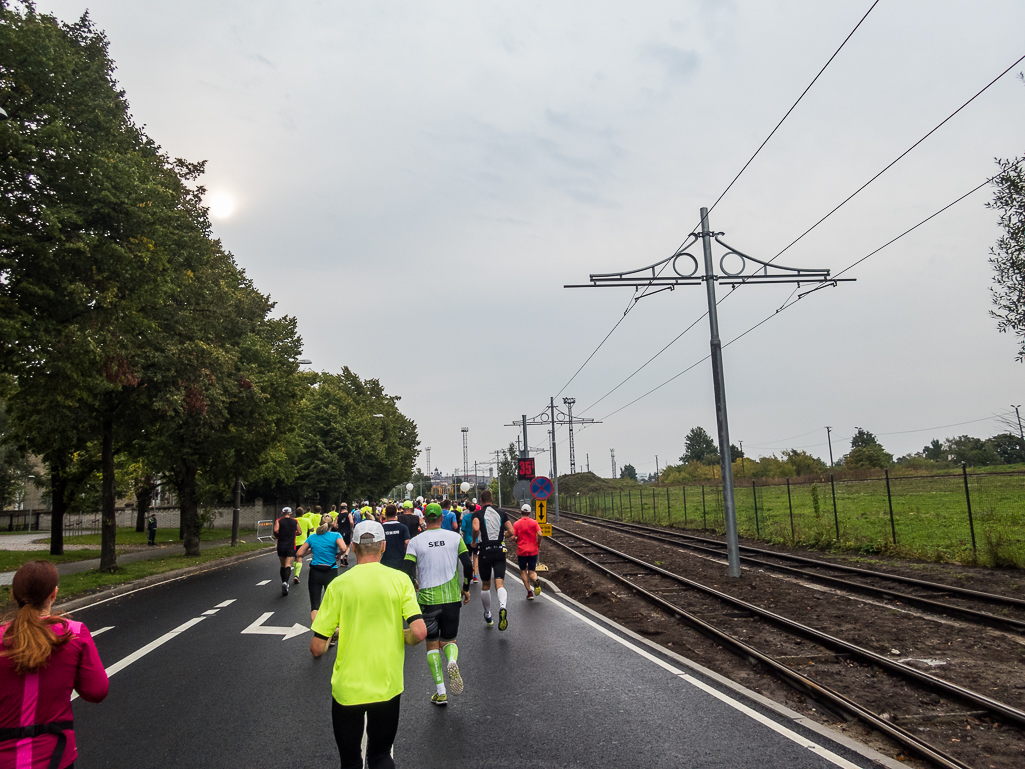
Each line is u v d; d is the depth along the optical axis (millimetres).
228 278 29297
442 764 4988
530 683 7195
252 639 9969
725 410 16672
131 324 17156
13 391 15953
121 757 5309
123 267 15266
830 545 21328
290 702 6742
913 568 16156
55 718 2961
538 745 5340
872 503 33844
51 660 2967
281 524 14906
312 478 55375
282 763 5145
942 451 86875
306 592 15211
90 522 54906
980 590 12859
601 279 17203
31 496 64125
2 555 28766
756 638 9609
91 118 14977
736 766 4820
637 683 7098
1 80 13461
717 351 16891
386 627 4031
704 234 17172
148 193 15953
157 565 22891
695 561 20156
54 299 14367
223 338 26797
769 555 20484
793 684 7062
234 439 28031
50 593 3090
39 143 13531
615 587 14984
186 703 6754
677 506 47156
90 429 22766
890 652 8703
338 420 58188
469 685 7188
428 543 6844
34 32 13367
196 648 9414
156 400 20672
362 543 4203
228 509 55812
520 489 24812
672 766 4848
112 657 8953
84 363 15102
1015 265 11102
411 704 6539
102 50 17281
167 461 30172
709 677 7316
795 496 43094
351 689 3893
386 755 4027
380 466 77938
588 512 60906
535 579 13375
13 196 13844
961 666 7934
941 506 29500
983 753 5215
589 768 4852
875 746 5398
